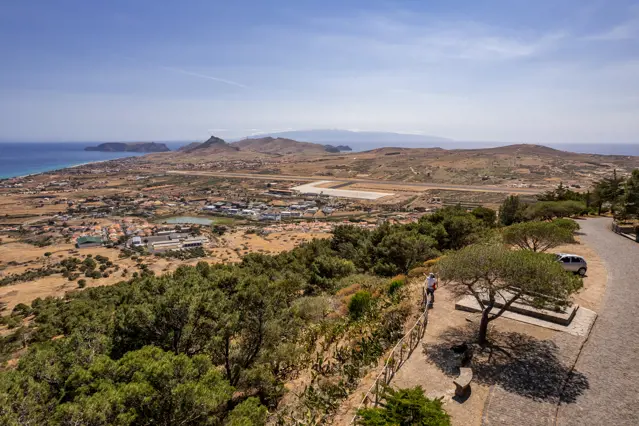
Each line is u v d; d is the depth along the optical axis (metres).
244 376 13.73
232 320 13.03
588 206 56.28
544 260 13.17
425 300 18.89
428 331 15.97
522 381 12.00
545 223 24.61
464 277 13.98
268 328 14.51
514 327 15.96
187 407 8.20
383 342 15.50
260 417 9.05
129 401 7.71
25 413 7.21
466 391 11.55
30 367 9.06
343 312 22.11
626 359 13.30
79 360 9.75
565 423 10.11
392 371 12.95
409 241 33.19
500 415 10.40
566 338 14.78
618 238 35.06
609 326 16.02
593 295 19.81
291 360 15.39
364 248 39.38
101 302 37.75
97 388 8.20
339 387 12.59
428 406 8.20
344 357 15.06
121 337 12.03
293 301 26.55
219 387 9.11
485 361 13.32
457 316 17.47
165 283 14.77
